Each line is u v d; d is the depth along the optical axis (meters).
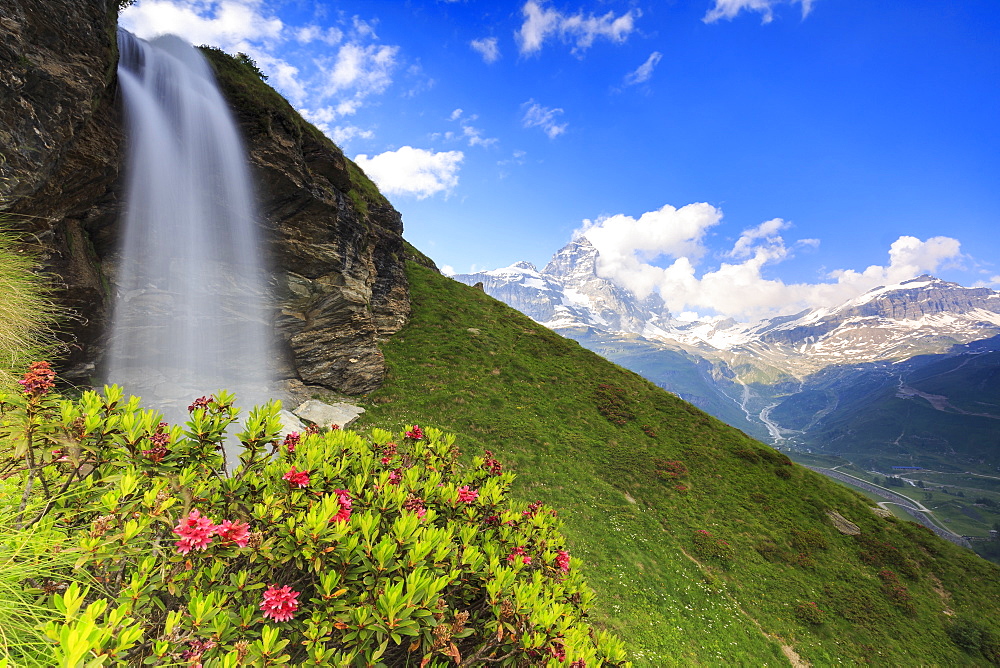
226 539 2.98
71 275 12.83
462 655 3.92
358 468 5.23
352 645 3.05
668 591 19.08
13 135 8.99
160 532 3.12
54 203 11.19
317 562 3.11
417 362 34.69
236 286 20.52
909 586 24.56
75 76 10.38
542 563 5.17
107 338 15.23
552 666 3.42
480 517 5.36
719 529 25.58
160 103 16.58
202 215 18.66
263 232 21.77
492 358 38.88
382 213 42.09
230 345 20.23
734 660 16.11
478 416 29.69
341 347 27.05
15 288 6.13
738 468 32.84
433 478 5.41
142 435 3.52
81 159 11.94
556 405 34.88
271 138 21.48
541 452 28.00
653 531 23.66
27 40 9.21
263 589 3.25
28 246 10.26
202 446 3.96
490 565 4.16
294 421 21.05
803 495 31.23
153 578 2.80
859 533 28.23
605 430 33.50
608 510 24.36
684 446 34.16
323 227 25.03
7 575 2.32
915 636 20.81
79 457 3.09
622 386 41.72
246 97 20.95
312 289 25.12
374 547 3.37
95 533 2.65
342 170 26.31
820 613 20.64
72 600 2.24
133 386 16.22
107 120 13.62
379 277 38.41
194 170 18.12
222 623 2.64
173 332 17.62
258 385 21.73
